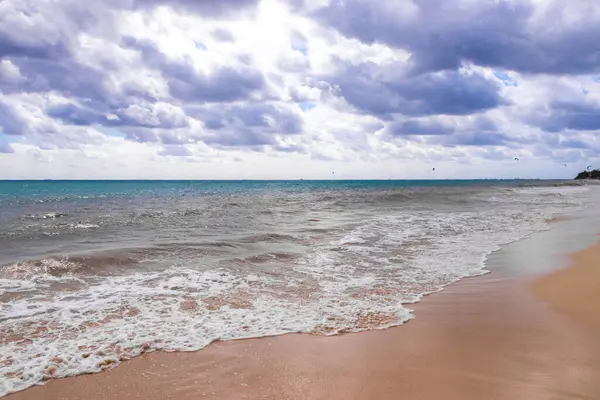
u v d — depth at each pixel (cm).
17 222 1889
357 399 396
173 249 1153
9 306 682
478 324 601
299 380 437
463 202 3309
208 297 745
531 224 1812
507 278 878
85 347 523
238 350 517
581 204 3014
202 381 437
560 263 1005
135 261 1013
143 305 697
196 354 505
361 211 2478
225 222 1889
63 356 495
